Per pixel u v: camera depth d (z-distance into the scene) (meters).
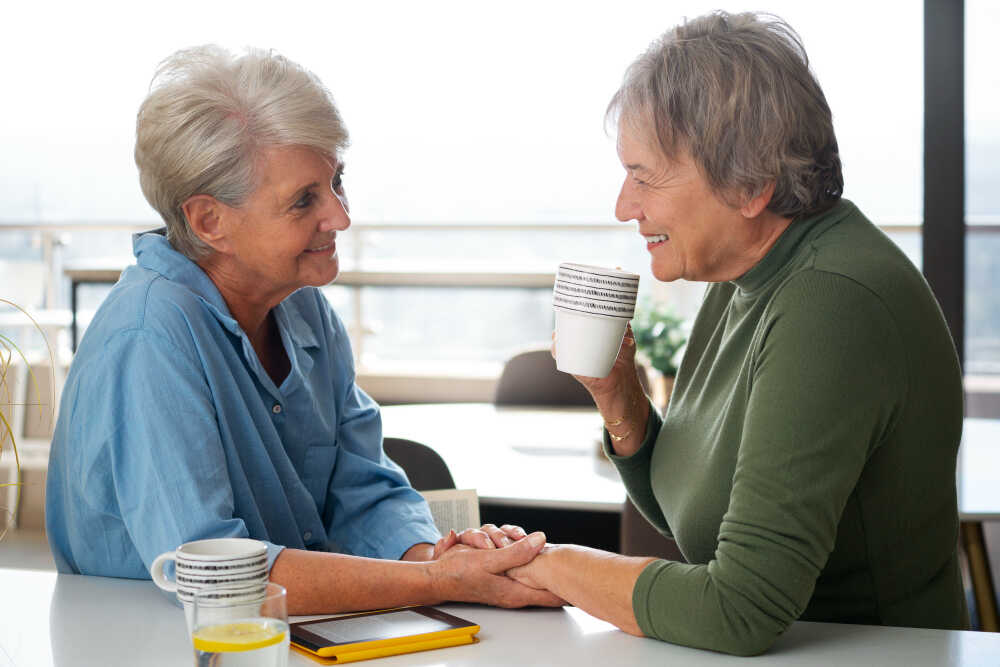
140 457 1.20
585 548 1.15
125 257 5.44
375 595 1.16
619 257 5.11
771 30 1.15
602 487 2.08
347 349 1.62
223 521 1.18
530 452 2.44
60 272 5.46
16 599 1.20
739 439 1.18
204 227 1.30
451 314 5.11
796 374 1.04
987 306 3.93
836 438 1.02
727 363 1.27
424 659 1.00
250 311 1.41
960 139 3.88
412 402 5.08
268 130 1.24
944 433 1.15
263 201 1.27
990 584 2.56
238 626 0.82
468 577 1.16
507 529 1.31
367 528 1.52
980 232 3.91
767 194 1.14
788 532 1.01
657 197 1.17
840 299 1.06
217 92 1.24
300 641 1.03
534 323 5.07
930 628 1.20
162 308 1.24
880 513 1.16
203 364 1.25
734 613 1.00
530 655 1.01
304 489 1.43
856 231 1.15
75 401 1.24
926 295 1.12
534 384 3.30
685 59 1.12
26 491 4.25
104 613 1.14
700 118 1.11
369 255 5.29
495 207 5.43
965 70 3.86
